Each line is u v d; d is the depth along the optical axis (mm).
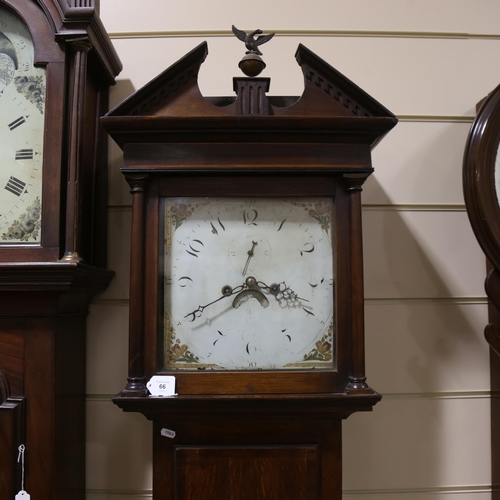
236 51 917
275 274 690
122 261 886
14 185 722
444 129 930
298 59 697
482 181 802
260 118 650
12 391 720
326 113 683
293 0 929
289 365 677
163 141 678
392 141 923
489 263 901
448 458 884
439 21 940
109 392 871
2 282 671
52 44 731
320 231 697
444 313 906
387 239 909
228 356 677
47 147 718
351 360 667
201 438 707
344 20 931
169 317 680
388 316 898
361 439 879
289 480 697
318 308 687
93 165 842
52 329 724
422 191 919
